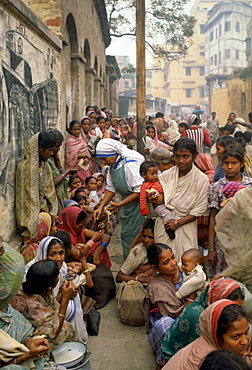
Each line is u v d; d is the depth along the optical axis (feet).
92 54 44.19
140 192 13.80
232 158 11.82
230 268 10.41
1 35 13.25
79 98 33.88
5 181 13.42
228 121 52.01
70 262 13.03
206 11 193.26
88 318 12.71
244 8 163.63
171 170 13.34
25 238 14.32
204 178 12.98
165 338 9.93
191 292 11.00
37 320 9.49
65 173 17.07
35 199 14.29
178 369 7.59
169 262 11.39
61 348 10.07
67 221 14.34
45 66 19.60
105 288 14.47
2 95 13.25
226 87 122.72
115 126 49.14
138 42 32.78
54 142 14.65
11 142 14.11
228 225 10.55
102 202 15.93
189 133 27.37
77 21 31.42
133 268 14.16
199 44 195.83
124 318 13.08
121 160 15.11
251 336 8.53
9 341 8.32
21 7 14.70
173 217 12.93
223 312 7.09
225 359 5.23
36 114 17.72
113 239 21.97
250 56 115.65
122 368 10.88
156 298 11.22
